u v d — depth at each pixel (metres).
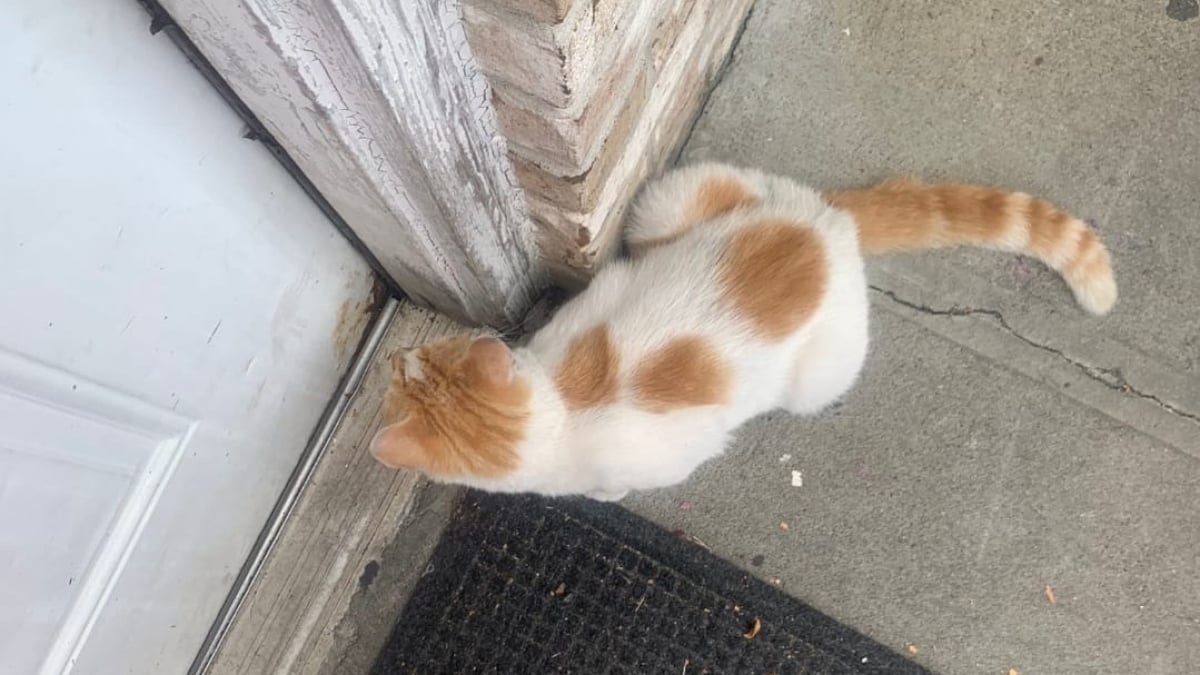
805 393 1.27
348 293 1.33
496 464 1.12
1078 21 1.54
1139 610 1.34
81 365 0.88
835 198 1.35
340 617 1.37
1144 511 1.37
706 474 1.41
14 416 0.83
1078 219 1.40
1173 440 1.39
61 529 0.95
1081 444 1.39
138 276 0.91
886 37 1.55
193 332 1.03
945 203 1.36
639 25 0.97
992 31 1.55
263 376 1.21
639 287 1.21
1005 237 1.37
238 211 1.02
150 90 0.83
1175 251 1.45
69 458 0.92
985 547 1.37
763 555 1.38
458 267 1.23
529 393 1.11
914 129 1.51
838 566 1.37
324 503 1.39
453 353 1.12
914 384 1.43
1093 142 1.49
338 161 0.96
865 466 1.41
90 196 0.81
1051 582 1.35
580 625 1.34
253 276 1.10
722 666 1.33
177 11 0.76
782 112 1.53
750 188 1.30
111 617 1.07
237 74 0.84
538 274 1.40
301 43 0.76
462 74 0.87
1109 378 1.41
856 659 1.33
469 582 1.36
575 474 1.18
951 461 1.40
